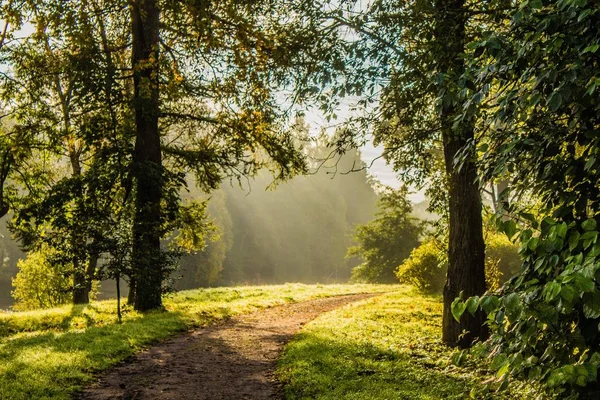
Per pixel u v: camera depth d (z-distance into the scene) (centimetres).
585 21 318
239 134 1894
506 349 327
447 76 425
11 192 2127
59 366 894
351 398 710
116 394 795
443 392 702
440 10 736
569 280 247
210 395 802
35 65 1722
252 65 1294
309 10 884
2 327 1545
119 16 1809
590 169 336
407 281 2641
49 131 1805
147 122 1794
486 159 407
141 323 1430
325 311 2025
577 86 317
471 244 1080
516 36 364
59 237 1486
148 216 1670
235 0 1116
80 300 2256
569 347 301
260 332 1439
